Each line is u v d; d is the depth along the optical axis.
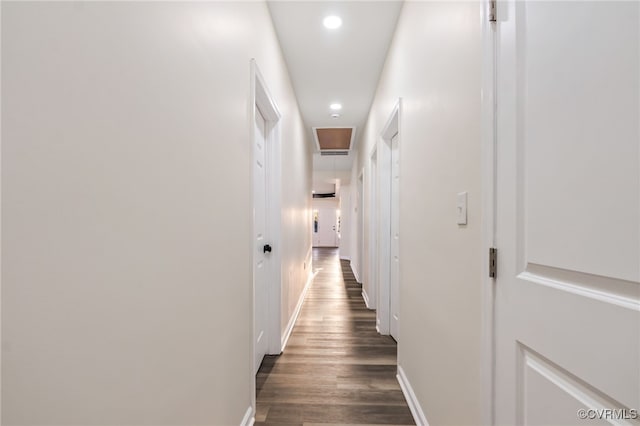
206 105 1.02
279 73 2.35
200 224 0.98
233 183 1.31
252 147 1.59
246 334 1.54
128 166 0.64
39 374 0.46
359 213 5.57
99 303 0.57
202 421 1.00
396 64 2.19
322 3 1.96
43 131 0.47
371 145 3.62
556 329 0.66
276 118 2.32
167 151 0.78
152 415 0.73
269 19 1.99
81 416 0.53
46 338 0.47
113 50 0.60
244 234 1.49
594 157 0.57
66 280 0.50
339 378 2.08
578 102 0.61
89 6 0.54
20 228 0.44
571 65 0.63
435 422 1.38
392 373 2.16
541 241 0.71
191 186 0.92
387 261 2.94
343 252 9.49
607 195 0.55
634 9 0.50
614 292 0.54
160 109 0.75
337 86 3.13
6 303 0.42
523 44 0.78
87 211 0.54
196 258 0.96
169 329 0.80
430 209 1.47
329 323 3.28
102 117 0.57
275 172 2.40
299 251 3.83
